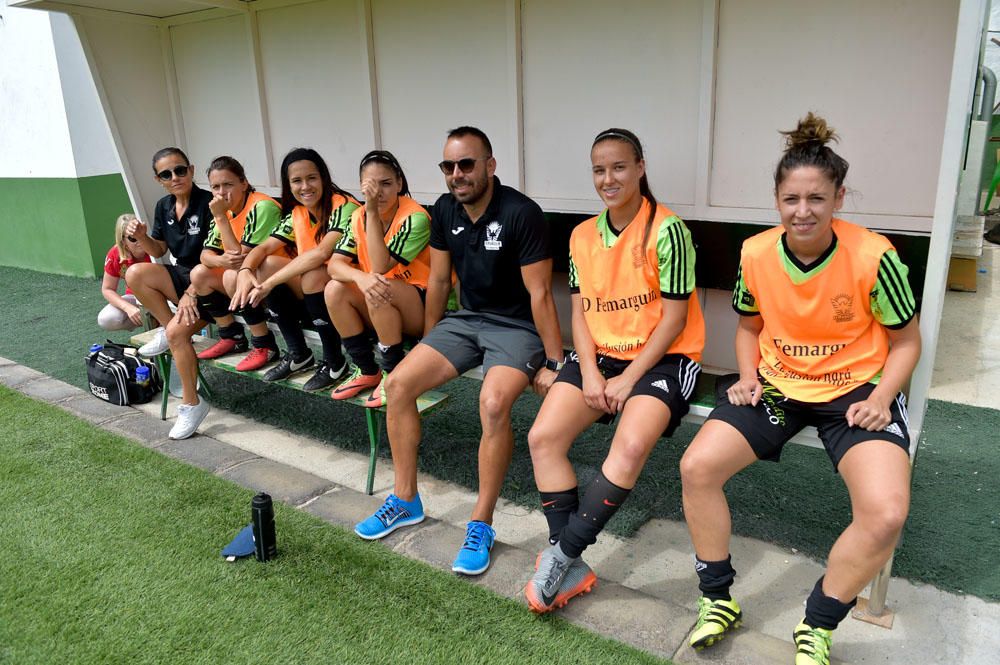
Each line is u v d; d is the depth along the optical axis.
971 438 3.56
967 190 2.88
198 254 4.06
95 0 4.27
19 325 5.92
